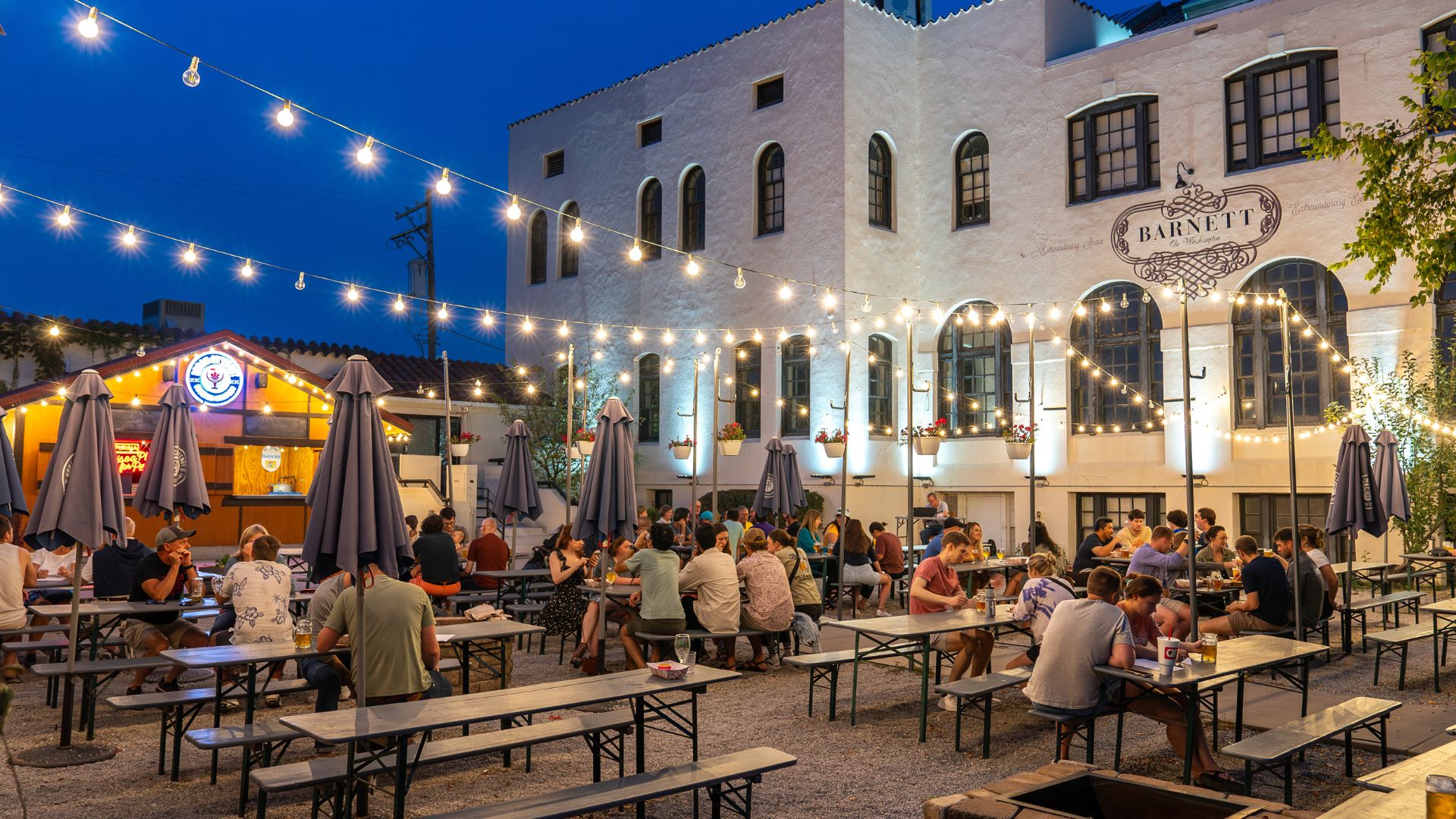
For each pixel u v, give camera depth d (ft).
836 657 28.84
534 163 94.02
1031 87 70.90
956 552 30.91
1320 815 13.92
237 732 20.01
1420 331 55.88
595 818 20.25
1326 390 59.16
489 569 43.98
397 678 21.57
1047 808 16.01
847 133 71.46
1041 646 23.11
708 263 79.71
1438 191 35.55
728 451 67.56
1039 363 69.31
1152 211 65.21
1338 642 40.52
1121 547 47.80
